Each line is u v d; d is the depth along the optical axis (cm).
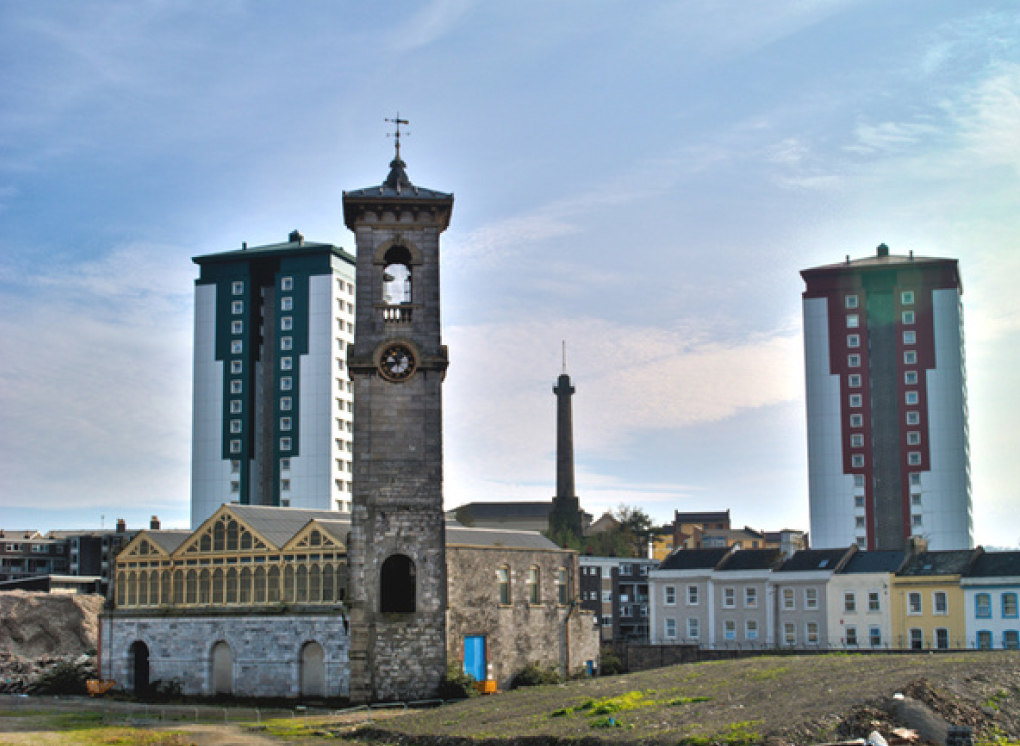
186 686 9744
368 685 8175
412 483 8394
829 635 13175
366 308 8519
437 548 8350
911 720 5309
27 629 12588
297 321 19988
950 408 18850
